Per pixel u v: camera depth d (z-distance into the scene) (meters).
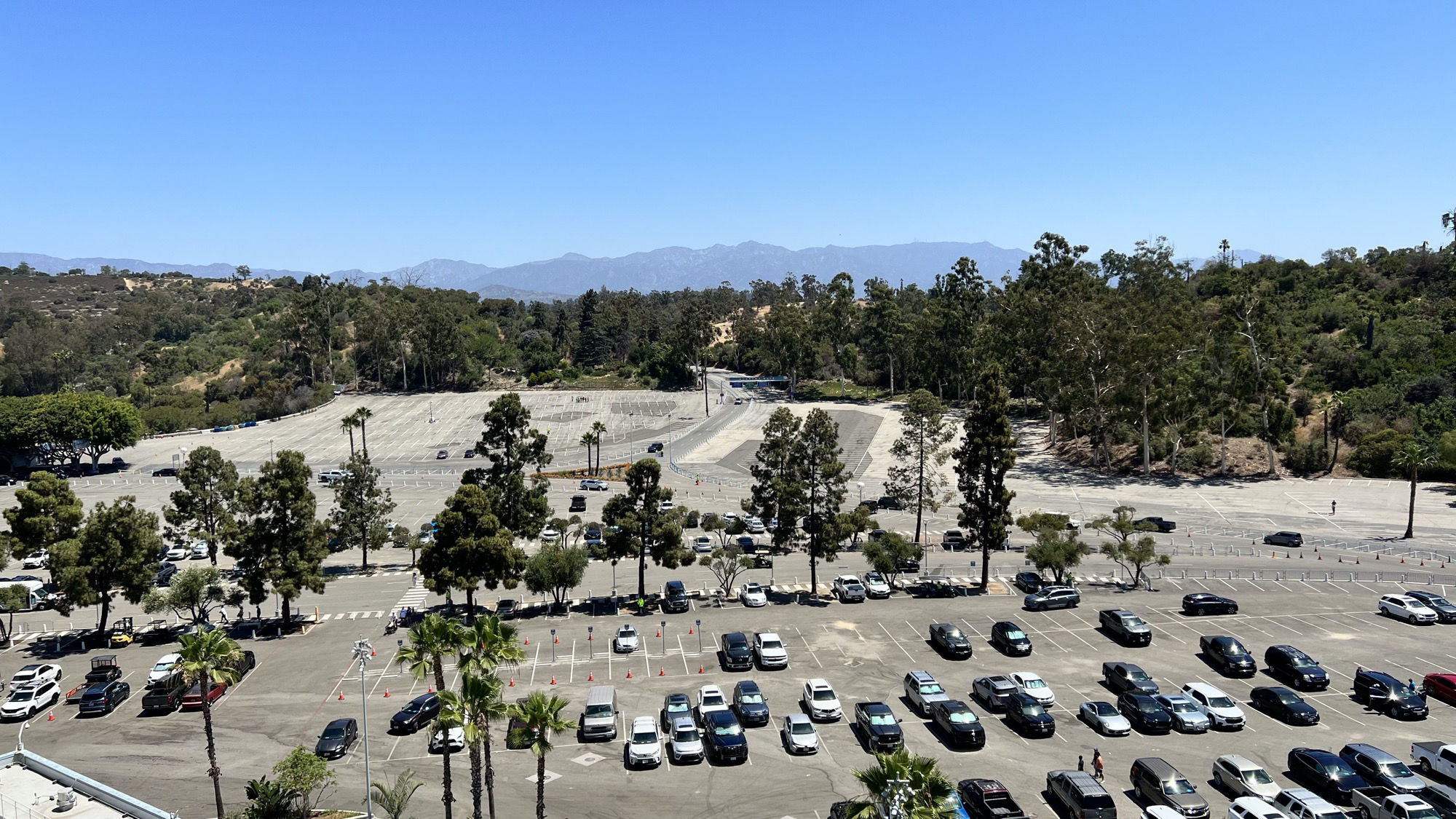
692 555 69.62
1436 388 123.81
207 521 84.06
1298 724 45.53
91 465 153.00
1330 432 122.06
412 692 53.75
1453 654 54.91
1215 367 123.31
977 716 47.47
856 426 174.12
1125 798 38.34
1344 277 187.38
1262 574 74.88
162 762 44.78
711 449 161.38
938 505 90.81
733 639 57.50
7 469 149.88
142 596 65.94
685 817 38.03
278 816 35.91
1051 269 168.50
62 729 49.28
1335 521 95.00
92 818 38.06
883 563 71.81
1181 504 106.31
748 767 42.66
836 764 42.69
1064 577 73.06
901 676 54.22
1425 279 177.12
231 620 69.94
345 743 45.12
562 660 57.81
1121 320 129.00
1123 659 55.84
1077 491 115.00
